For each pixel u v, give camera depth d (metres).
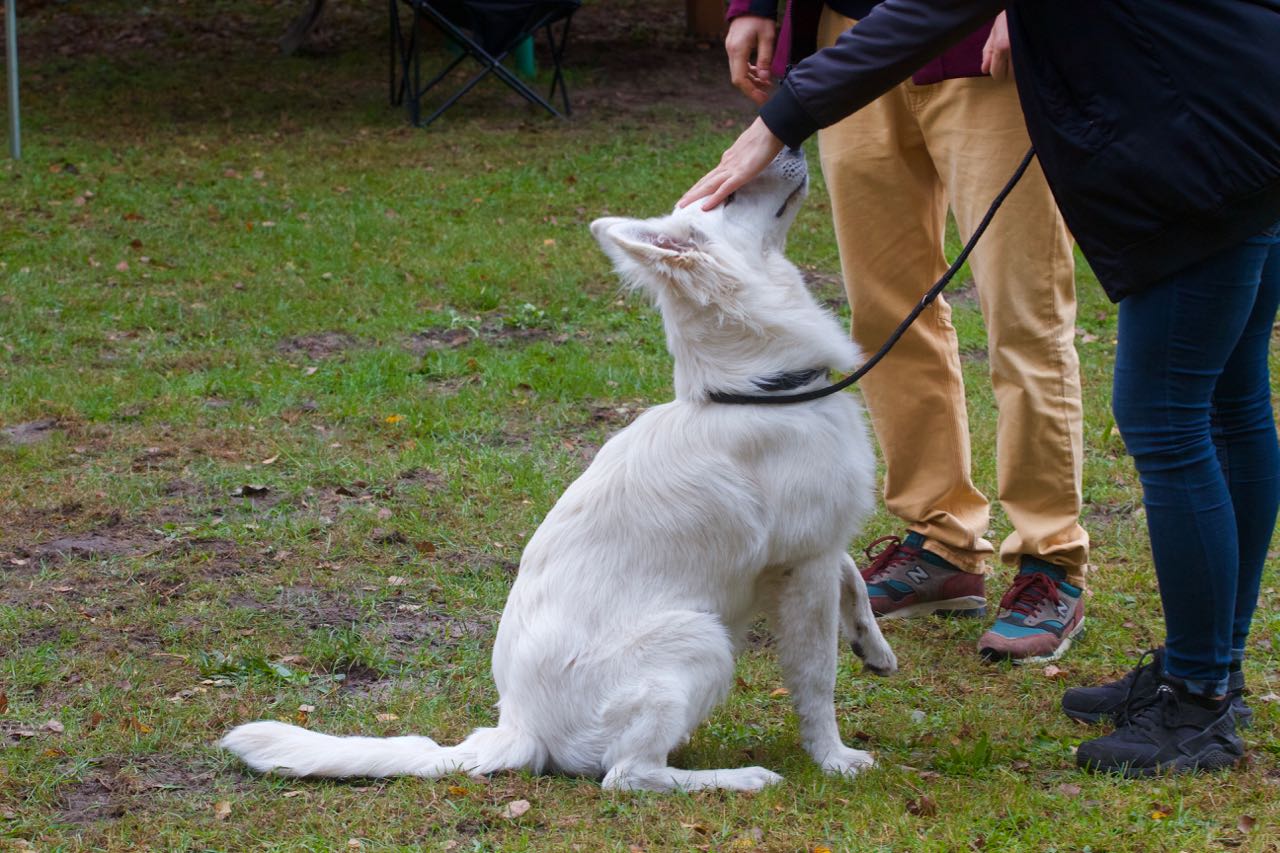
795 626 3.10
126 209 10.15
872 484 3.17
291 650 3.85
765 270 3.13
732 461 3.03
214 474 5.31
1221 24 2.55
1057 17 2.70
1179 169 2.61
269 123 13.44
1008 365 3.69
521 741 3.01
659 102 14.41
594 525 3.06
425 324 7.52
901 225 3.88
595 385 6.43
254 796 2.96
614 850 2.64
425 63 16.09
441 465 5.41
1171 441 2.83
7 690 3.55
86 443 5.67
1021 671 3.68
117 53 16.97
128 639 3.90
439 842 2.71
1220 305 2.72
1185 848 2.58
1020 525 3.81
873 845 2.65
